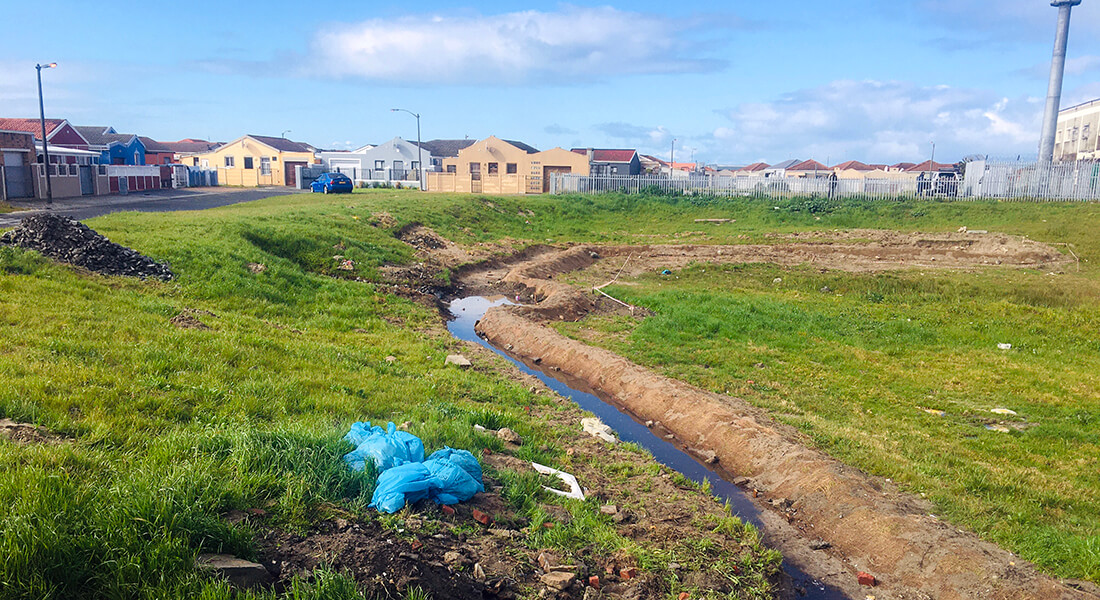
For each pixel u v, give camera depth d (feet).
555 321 64.39
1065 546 25.09
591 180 193.88
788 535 28.73
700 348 54.49
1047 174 158.51
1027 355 52.85
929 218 144.05
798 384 46.14
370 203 125.59
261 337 44.11
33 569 14.24
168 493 17.61
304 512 19.30
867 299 73.82
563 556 21.79
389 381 39.24
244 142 260.42
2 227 78.28
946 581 24.27
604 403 45.80
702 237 130.82
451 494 22.97
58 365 30.37
